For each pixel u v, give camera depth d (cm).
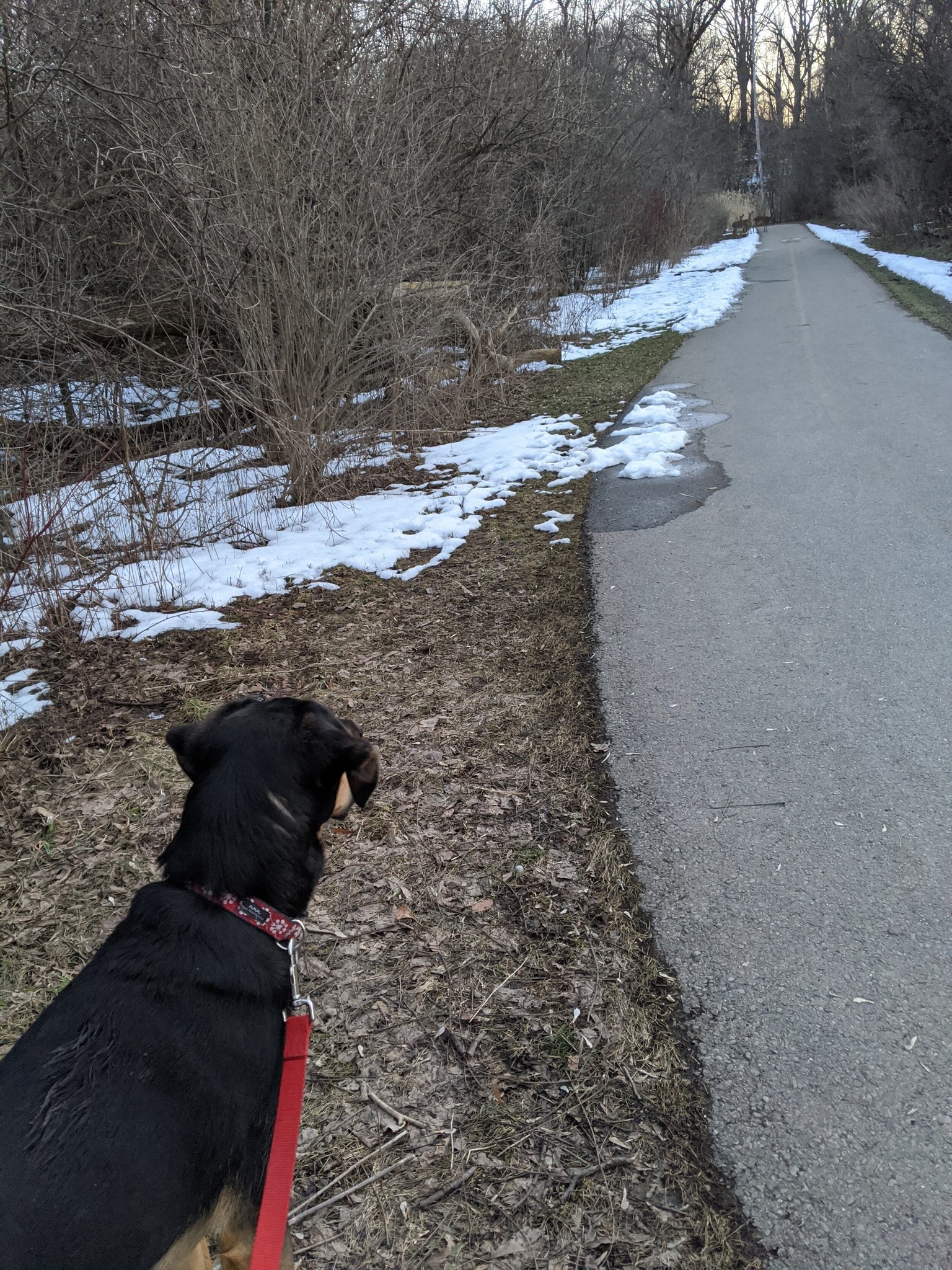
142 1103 153
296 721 209
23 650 522
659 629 489
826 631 462
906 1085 223
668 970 266
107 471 783
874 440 784
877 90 2455
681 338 1490
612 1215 200
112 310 845
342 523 721
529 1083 234
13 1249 132
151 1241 146
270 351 762
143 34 833
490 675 457
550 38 1556
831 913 281
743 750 372
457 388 1062
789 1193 201
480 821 341
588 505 721
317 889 313
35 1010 266
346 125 798
